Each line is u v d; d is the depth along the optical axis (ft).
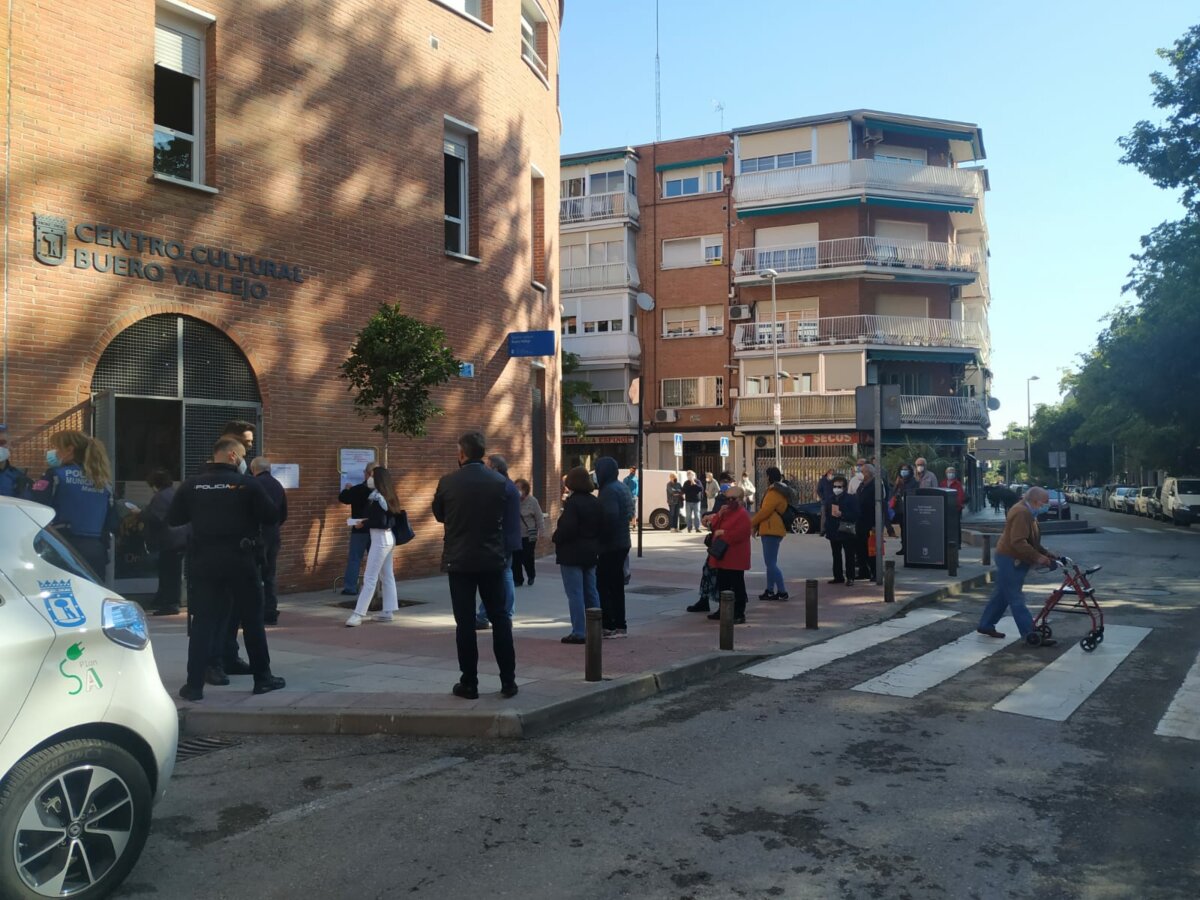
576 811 15.75
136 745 12.99
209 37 38.60
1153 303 105.29
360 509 39.78
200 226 37.70
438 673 25.05
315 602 38.60
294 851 14.07
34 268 32.50
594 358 138.00
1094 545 77.66
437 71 48.93
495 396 52.60
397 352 36.22
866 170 123.03
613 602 31.73
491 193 52.54
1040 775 17.67
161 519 34.22
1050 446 273.33
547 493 60.90
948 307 129.80
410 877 13.16
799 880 13.09
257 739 20.30
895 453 106.11
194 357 37.73
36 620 12.03
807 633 32.89
